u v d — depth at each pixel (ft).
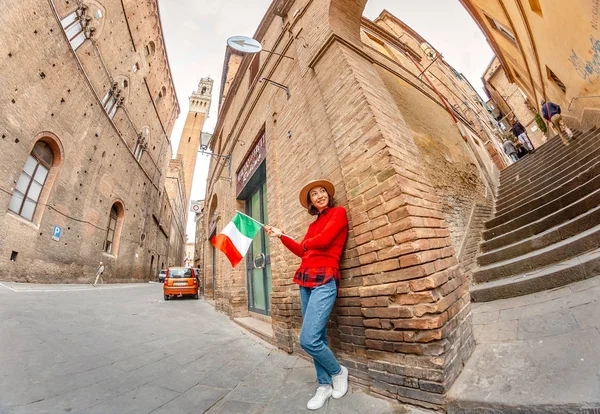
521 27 16.38
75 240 51.85
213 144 40.96
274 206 13.61
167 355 10.53
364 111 8.04
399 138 8.20
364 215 7.22
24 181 40.83
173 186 151.64
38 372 7.94
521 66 24.48
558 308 7.75
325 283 6.61
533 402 4.33
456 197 16.60
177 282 40.14
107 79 62.18
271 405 6.27
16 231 37.11
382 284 6.40
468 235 15.40
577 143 19.25
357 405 5.89
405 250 5.98
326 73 10.61
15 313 15.11
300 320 9.98
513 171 30.22
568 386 4.43
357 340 7.07
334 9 12.48
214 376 8.30
